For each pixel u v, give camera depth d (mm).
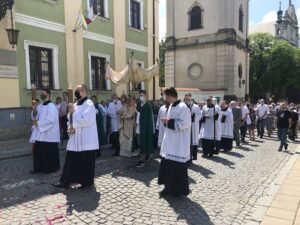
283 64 35875
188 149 4930
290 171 6953
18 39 10328
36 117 6508
